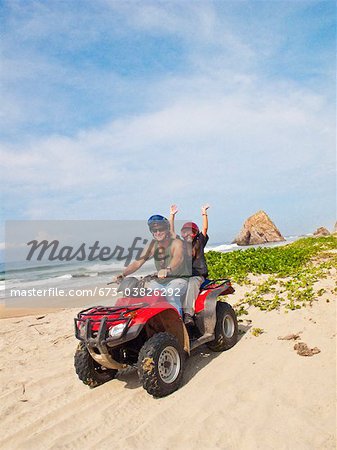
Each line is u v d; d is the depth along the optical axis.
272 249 20.73
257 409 4.55
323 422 4.17
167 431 4.37
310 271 12.36
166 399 5.11
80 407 5.24
